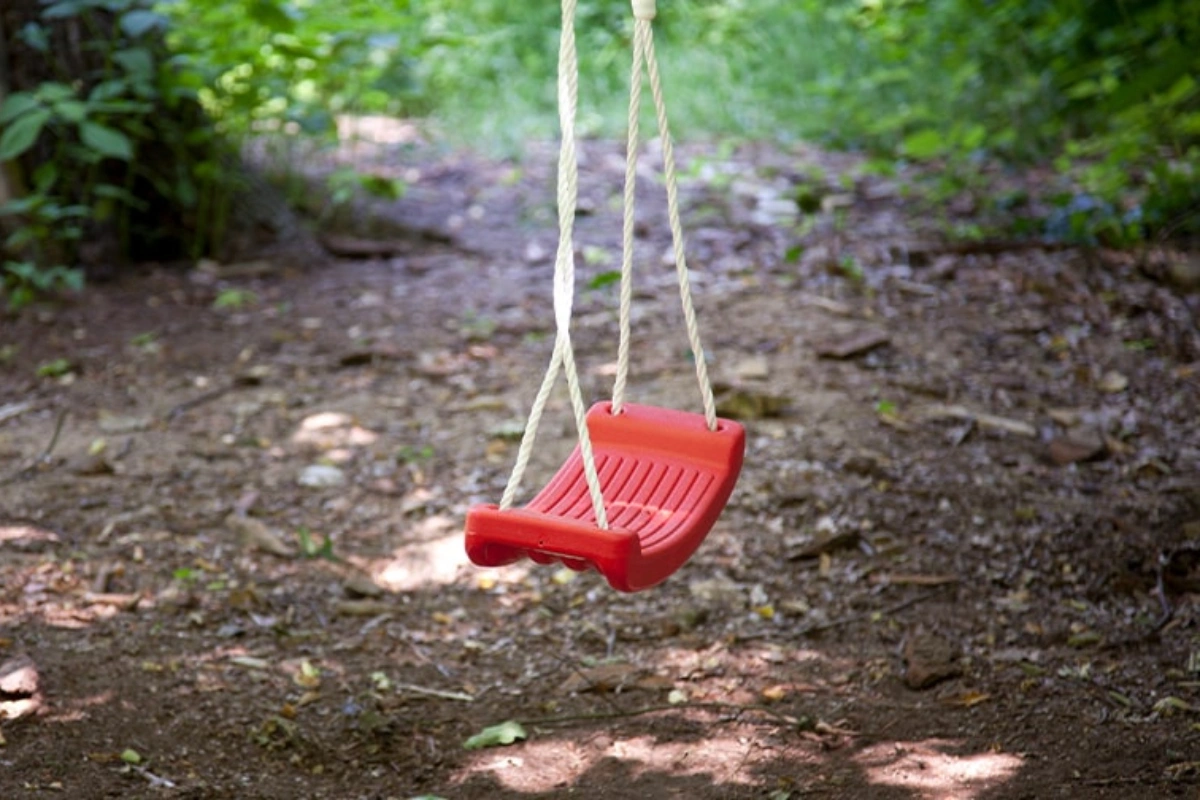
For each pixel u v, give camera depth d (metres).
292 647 3.26
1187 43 4.88
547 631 3.33
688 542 2.68
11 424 3.97
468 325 4.45
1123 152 4.66
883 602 3.37
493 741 3.04
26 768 2.93
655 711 3.12
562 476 2.78
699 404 3.95
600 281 3.91
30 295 4.55
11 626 3.25
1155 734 3.00
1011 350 4.22
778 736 3.04
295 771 2.99
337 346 4.35
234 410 4.03
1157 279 4.51
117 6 4.52
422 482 3.75
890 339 4.24
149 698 3.11
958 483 3.67
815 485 3.66
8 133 4.36
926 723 3.06
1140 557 3.44
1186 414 3.92
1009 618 3.32
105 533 3.54
